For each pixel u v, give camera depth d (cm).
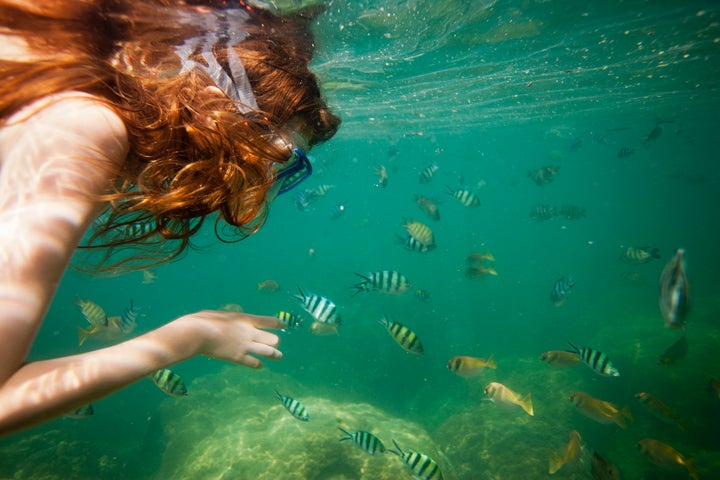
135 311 805
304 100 175
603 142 1428
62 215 87
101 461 1210
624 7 934
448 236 5831
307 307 703
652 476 1004
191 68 145
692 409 1117
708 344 1295
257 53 165
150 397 1991
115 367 96
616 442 1166
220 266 5978
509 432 1099
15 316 75
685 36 1135
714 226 6222
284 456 869
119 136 107
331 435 912
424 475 541
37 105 105
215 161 132
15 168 92
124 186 133
